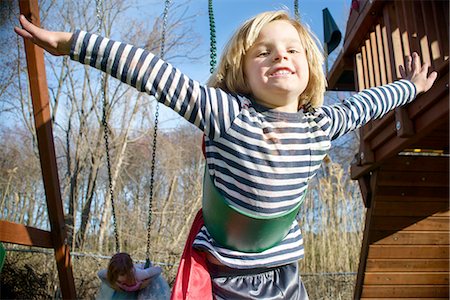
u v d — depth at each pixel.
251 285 1.25
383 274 4.54
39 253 6.64
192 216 8.94
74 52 1.06
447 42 2.85
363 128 4.20
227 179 1.15
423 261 4.52
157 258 7.39
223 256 1.24
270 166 1.13
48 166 3.61
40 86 3.50
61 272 3.66
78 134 10.01
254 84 1.17
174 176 10.05
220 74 1.27
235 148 1.13
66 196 9.91
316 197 7.77
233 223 1.18
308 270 7.15
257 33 1.20
